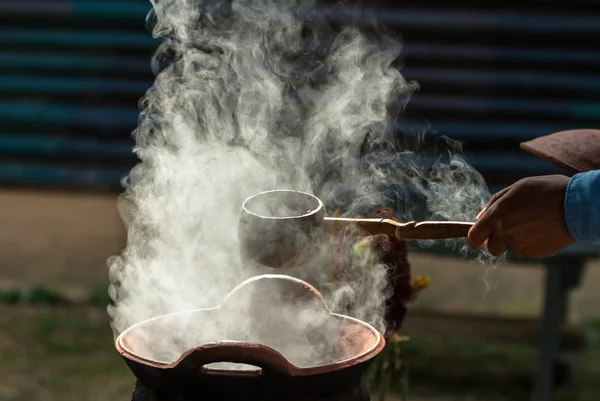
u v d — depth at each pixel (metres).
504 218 1.64
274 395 1.43
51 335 4.90
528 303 5.54
